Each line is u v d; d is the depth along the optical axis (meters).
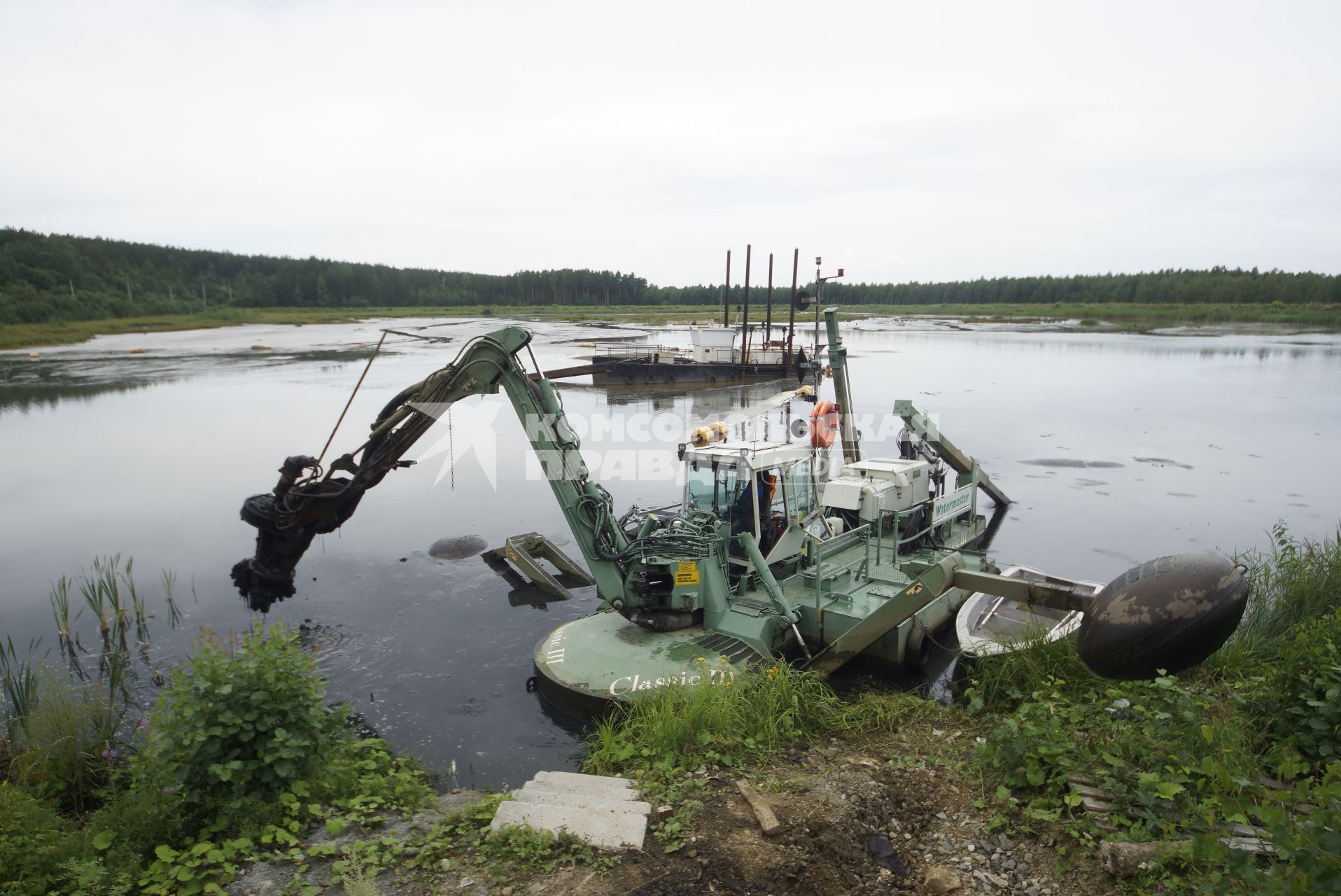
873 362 48.59
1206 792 4.86
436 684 9.28
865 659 9.95
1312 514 16.73
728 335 37.62
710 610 9.10
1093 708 6.25
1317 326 90.25
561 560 13.38
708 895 4.52
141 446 23.61
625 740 6.96
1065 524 16.16
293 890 4.55
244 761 5.44
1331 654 5.71
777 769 6.27
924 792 5.77
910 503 11.66
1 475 20.27
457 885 4.62
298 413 28.84
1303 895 3.23
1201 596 4.98
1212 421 28.03
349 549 14.48
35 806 5.30
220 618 11.33
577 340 62.34
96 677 9.42
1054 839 4.90
